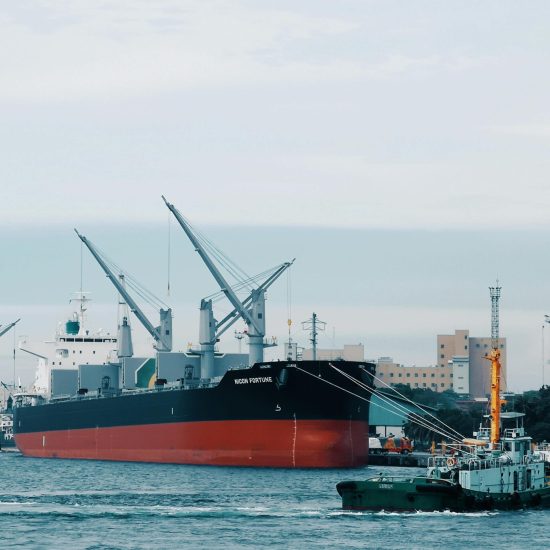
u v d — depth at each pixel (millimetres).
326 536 174750
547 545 168625
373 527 182375
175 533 178000
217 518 193000
